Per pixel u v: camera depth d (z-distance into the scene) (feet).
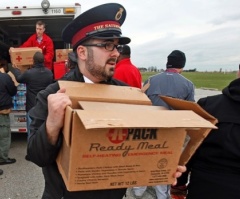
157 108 4.02
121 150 3.35
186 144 3.94
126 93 4.34
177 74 9.98
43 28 18.42
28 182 12.56
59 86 4.12
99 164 3.32
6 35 22.98
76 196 4.20
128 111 3.34
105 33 4.28
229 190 4.36
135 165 3.46
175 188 5.52
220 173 4.49
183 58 10.14
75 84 4.23
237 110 4.53
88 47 4.37
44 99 4.28
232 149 4.38
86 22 4.29
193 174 4.81
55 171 4.33
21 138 20.20
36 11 17.87
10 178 13.01
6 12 17.85
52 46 19.11
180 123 3.20
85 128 2.90
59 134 3.73
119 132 3.28
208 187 4.55
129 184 3.50
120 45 4.60
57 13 17.79
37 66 15.44
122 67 11.35
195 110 3.88
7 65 18.42
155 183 3.61
